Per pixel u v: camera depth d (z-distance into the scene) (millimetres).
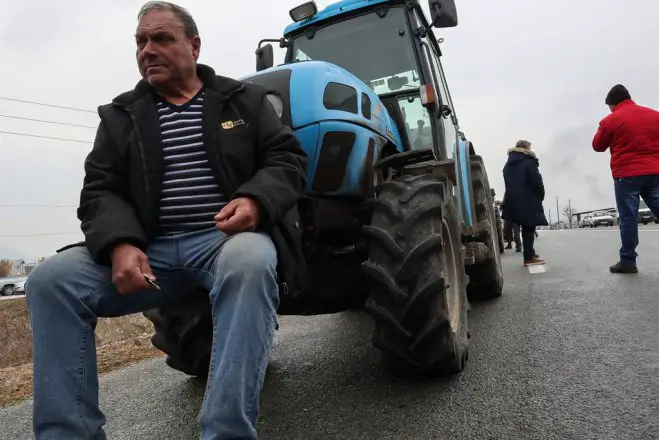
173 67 2100
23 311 12352
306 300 2871
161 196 2092
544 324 3914
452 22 3818
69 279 1830
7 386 4262
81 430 1723
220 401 1624
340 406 2709
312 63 2912
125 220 1956
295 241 2111
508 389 2645
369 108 3137
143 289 1853
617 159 5953
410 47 4164
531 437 2107
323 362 3693
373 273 2637
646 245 9023
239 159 2076
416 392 2771
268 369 3656
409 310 2607
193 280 2092
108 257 1902
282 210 1951
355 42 4340
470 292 5316
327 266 2930
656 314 3826
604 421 2174
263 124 2127
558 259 8602
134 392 3547
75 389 1752
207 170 2086
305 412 2684
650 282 5152
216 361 1678
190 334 3262
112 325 8234
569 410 2314
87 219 2016
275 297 1794
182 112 2127
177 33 2109
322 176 2785
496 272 5195
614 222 44562
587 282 5617
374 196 3066
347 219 2943
